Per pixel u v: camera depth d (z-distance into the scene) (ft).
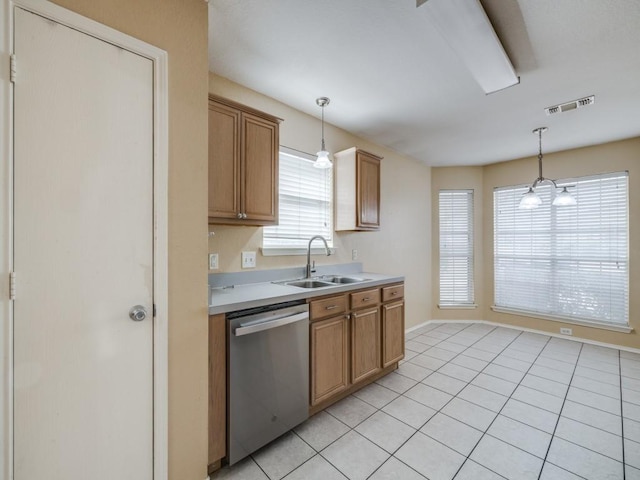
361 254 10.62
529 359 9.62
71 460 3.50
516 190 13.10
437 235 14.12
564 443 5.57
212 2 4.61
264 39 5.50
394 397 7.28
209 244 6.64
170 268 4.21
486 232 13.88
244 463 5.11
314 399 6.28
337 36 5.42
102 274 3.68
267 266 7.76
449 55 5.97
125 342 3.85
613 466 4.98
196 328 4.49
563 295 11.85
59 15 3.35
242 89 7.16
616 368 8.90
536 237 12.52
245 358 5.08
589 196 11.26
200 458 4.51
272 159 6.62
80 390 3.55
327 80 6.93
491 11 4.73
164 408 4.12
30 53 3.21
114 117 3.74
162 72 4.10
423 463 5.08
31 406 3.26
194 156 4.45
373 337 7.86
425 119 8.98
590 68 6.27
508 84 6.42
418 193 13.35
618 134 10.05
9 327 3.14
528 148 11.55
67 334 3.47
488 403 6.98
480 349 10.54
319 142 9.05
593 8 4.65
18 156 3.17
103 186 3.67
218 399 4.83
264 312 5.42
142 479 3.98
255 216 6.27
